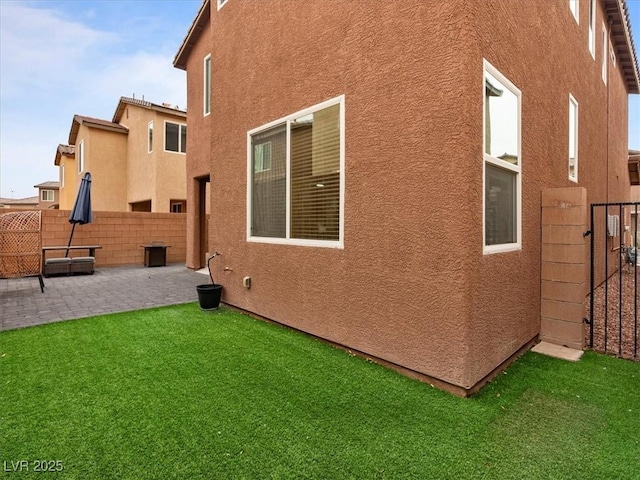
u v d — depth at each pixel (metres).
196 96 10.48
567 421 2.58
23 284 8.02
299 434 2.41
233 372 3.39
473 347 2.99
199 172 10.33
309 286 4.43
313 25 4.34
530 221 4.18
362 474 2.04
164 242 12.23
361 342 3.78
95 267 10.95
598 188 8.01
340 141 3.99
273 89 5.02
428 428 2.49
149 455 2.18
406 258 3.32
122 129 16.61
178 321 5.12
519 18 3.85
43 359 3.65
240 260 5.75
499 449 2.26
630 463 2.12
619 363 3.71
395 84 3.40
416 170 3.23
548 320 4.37
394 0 3.41
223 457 2.17
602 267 8.38
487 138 3.29
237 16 5.80
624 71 11.34
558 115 5.07
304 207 4.54
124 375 3.29
